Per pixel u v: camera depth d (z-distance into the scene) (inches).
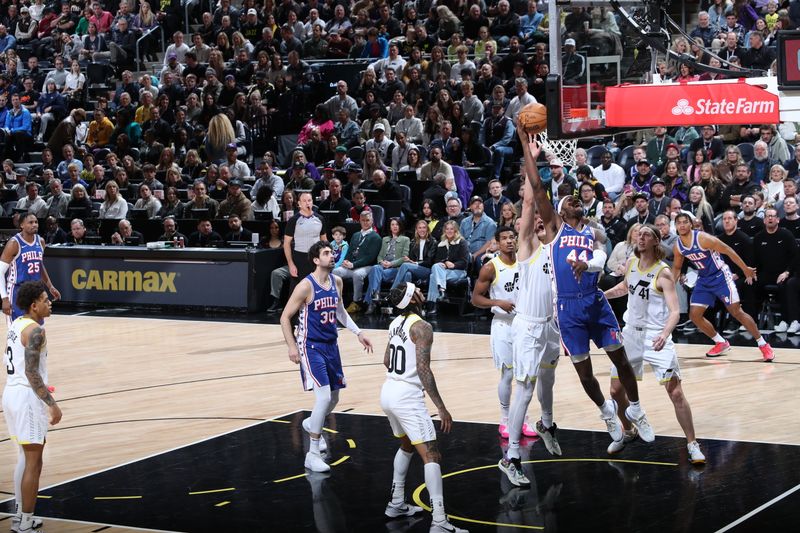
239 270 676.7
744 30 581.3
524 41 793.6
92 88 966.4
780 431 357.7
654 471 318.0
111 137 865.5
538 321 313.3
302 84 833.5
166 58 933.2
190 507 299.0
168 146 842.2
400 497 286.0
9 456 363.9
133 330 623.5
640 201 576.4
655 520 275.0
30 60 987.3
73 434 387.5
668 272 329.4
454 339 551.8
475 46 806.5
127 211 756.6
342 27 896.9
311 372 333.4
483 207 641.0
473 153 713.6
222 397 439.2
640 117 324.5
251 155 820.0
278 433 378.0
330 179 695.7
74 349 566.9
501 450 346.3
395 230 646.5
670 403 400.5
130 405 430.6
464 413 396.2
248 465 339.9
